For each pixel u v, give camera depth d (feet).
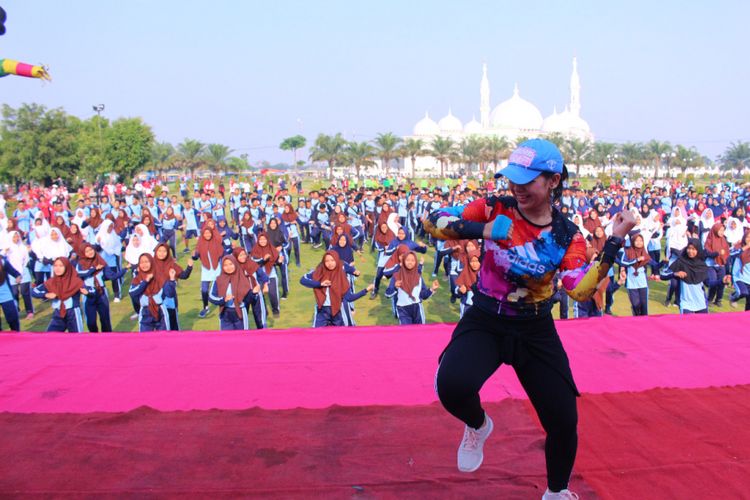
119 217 57.11
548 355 8.61
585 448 11.41
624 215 8.02
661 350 17.61
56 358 17.19
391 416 12.89
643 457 11.05
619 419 12.76
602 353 17.42
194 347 18.11
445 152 205.26
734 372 15.79
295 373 15.90
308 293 42.22
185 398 14.32
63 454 11.27
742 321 20.27
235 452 11.28
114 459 11.06
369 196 73.26
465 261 28.68
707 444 11.57
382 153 195.52
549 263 8.32
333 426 12.42
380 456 11.09
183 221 61.57
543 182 8.00
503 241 8.42
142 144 166.09
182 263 55.16
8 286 27.96
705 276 28.66
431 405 13.50
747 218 57.62
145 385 15.15
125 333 19.54
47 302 40.34
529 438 11.76
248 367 16.37
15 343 18.61
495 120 290.56
